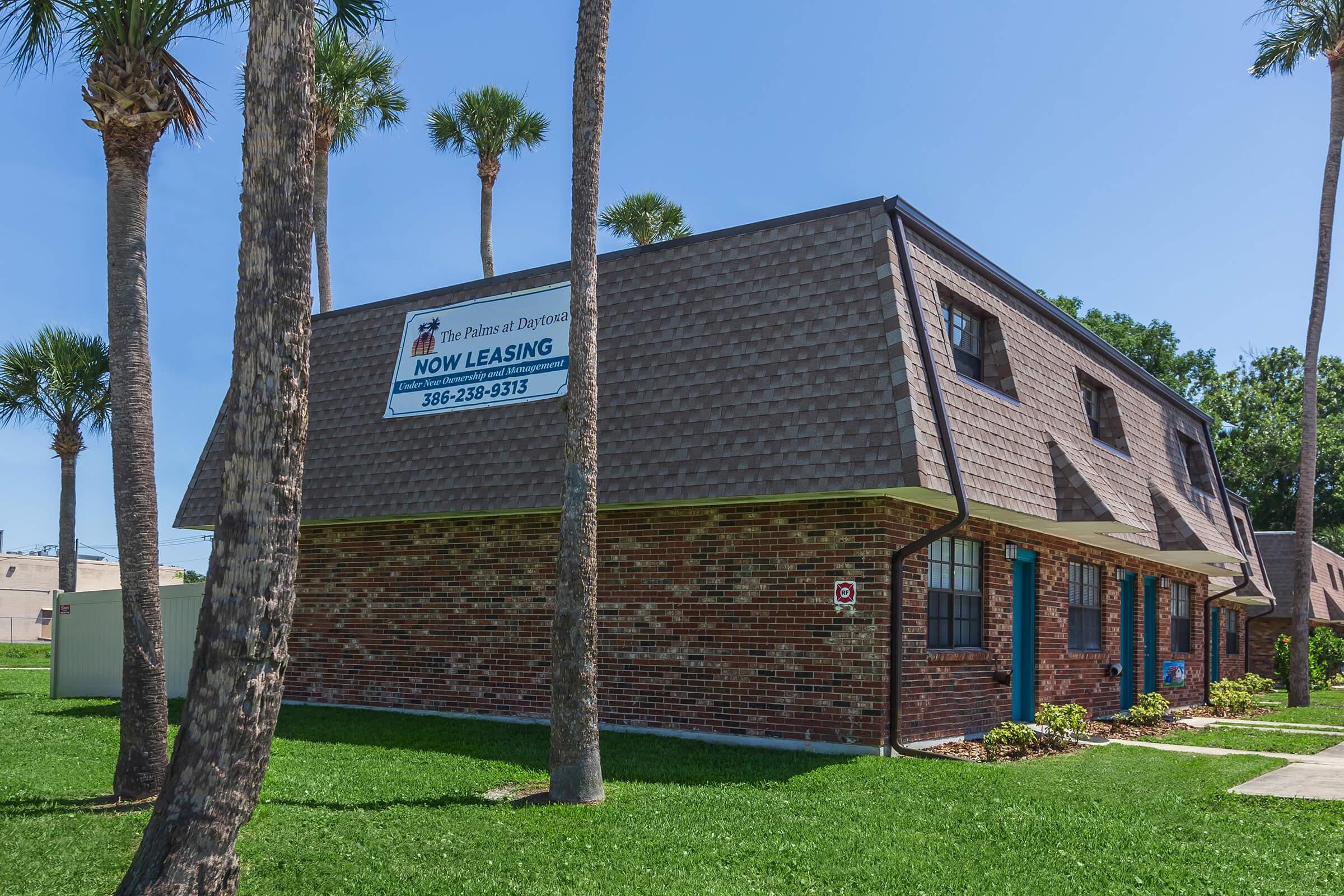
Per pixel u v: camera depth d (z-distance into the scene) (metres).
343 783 10.05
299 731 13.88
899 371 11.84
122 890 5.35
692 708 13.40
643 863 7.35
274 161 5.98
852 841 8.00
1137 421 20.16
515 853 7.54
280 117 6.01
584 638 9.45
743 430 12.67
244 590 5.64
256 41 6.07
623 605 14.19
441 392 16.41
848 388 12.12
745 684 13.02
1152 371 51.97
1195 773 11.70
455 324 16.69
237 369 5.86
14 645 39.28
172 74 10.80
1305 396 25.36
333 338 18.31
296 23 6.11
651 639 13.88
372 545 17.25
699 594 13.55
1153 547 18.47
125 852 7.50
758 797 9.48
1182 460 22.34
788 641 12.76
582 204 9.88
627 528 14.29
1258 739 15.89
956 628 13.92
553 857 7.46
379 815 8.66
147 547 9.66
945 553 13.79
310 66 6.18
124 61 9.98
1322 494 49.56
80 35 10.43
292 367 5.89
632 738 13.14
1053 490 14.77
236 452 5.76
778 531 13.02
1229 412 52.03
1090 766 12.01
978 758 12.35
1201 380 54.34
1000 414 13.96
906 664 12.34
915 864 7.43
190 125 11.12
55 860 7.28
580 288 9.80
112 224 9.97
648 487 13.07
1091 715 17.58
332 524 17.66
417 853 7.53
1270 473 49.84
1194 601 24.78
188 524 18.05
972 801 9.50
